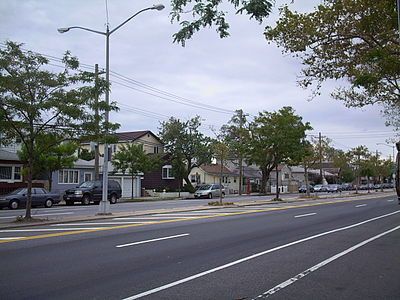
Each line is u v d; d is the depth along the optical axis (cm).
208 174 6912
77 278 814
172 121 5550
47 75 1812
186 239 1312
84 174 4425
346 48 1462
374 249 1153
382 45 1384
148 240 1288
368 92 2022
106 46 2273
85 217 2062
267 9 719
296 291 732
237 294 711
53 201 3102
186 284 774
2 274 845
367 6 1303
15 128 1811
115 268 902
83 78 1900
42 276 828
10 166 3703
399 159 2936
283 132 3872
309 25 1412
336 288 753
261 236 1393
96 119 1925
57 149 3241
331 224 1789
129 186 4978
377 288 755
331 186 7250
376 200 3953
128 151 4334
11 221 1900
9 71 1770
